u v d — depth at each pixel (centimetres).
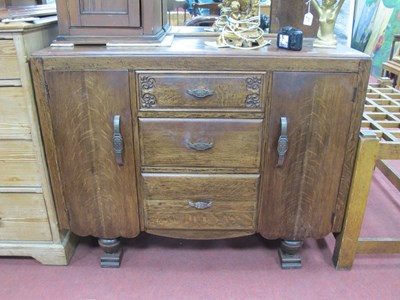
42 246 139
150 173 125
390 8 394
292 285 134
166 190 127
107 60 109
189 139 119
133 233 135
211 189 127
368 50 443
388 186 202
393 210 180
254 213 131
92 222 134
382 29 408
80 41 120
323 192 127
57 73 111
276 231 134
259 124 117
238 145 120
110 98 114
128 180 125
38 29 120
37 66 110
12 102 116
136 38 121
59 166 125
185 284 134
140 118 116
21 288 132
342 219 132
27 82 113
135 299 127
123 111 115
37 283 134
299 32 114
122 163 122
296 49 115
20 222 136
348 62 109
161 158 122
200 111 115
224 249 154
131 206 130
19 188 129
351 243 135
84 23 120
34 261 146
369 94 167
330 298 128
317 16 144
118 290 131
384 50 402
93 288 132
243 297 128
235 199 129
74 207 132
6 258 147
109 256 143
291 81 111
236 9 121
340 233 135
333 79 111
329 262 145
